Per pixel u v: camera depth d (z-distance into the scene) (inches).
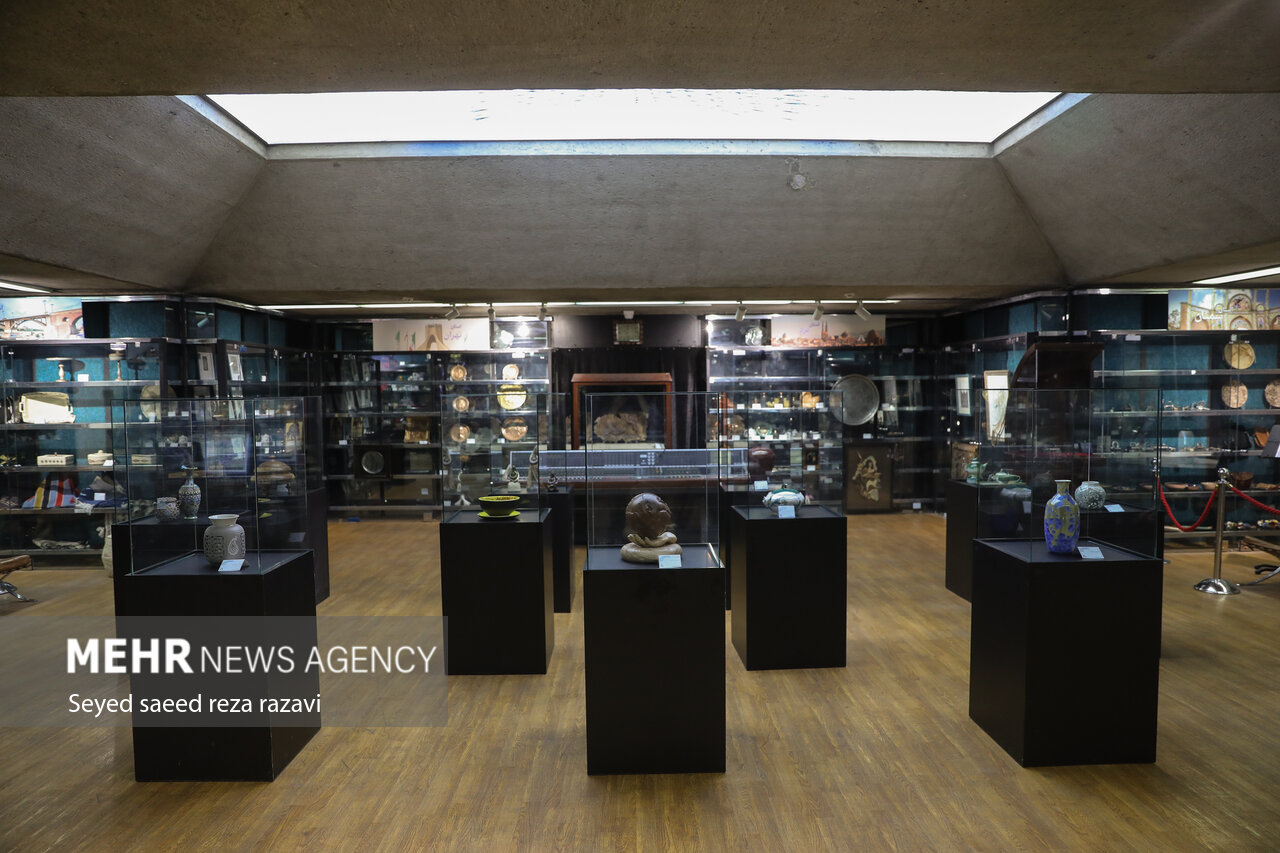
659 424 212.5
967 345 416.5
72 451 333.1
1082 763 151.3
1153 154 218.5
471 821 134.0
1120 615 148.9
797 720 173.5
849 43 116.8
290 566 158.4
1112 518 163.9
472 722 174.2
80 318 328.5
